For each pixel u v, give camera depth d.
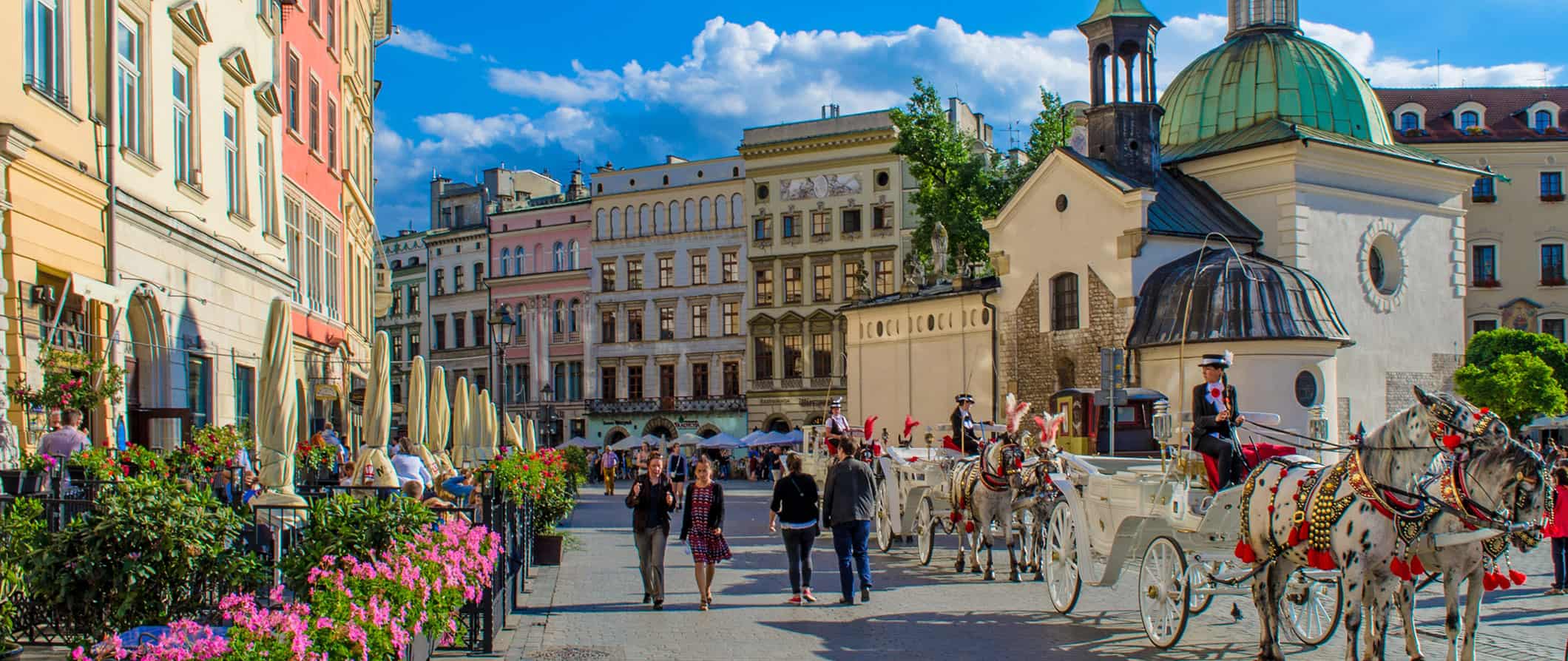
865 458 26.03
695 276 90.50
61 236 19.27
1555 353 54.75
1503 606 16.73
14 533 10.37
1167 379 36.75
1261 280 35.69
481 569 12.30
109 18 20.98
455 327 103.94
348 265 43.12
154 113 23.17
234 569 10.46
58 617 10.62
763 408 87.44
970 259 60.03
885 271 83.38
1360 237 42.66
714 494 16.92
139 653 7.55
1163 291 37.75
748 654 13.52
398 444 24.88
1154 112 42.66
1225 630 14.77
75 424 17.72
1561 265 74.62
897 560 23.08
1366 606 11.20
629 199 93.06
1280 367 34.75
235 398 27.23
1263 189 41.91
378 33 53.31
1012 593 18.12
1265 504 12.12
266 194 31.30
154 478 10.95
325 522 10.21
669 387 91.62
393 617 9.37
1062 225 41.53
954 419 23.83
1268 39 45.84
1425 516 10.58
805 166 85.88
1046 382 42.09
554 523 23.88
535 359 97.56
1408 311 43.62
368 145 49.38
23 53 18.39
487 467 19.73
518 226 99.69
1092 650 13.60
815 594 18.28
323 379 36.97
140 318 22.72
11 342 17.67
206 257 25.61
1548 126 75.81
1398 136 76.19
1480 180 75.12
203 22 25.47
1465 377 44.88
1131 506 14.27
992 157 63.69
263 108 30.92
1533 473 10.14
